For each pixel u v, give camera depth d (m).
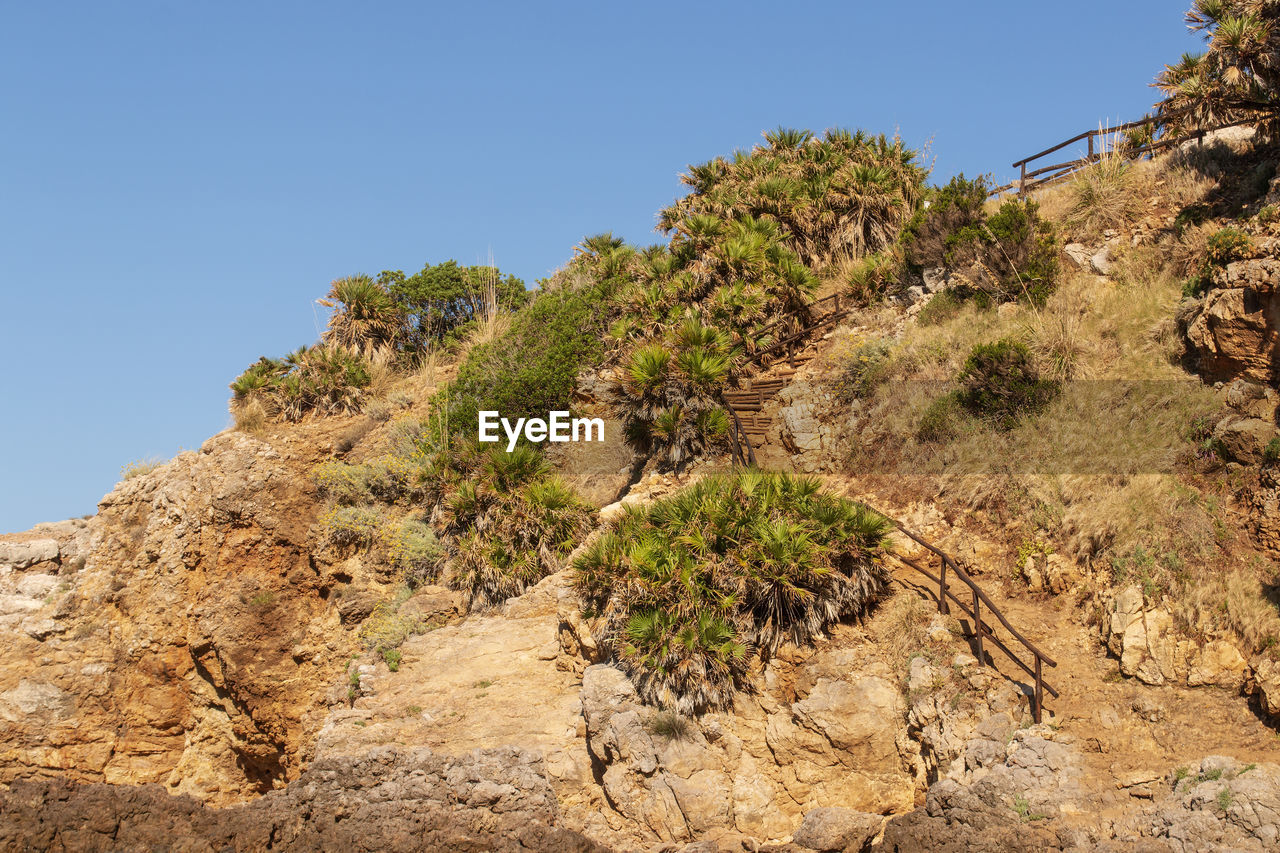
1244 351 12.77
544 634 15.23
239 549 20.27
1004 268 17.19
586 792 11.93
